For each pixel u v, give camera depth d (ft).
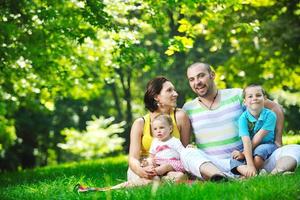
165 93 27.94
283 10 74.69
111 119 135.74
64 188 27.02
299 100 103.60
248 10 72.64
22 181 42.52
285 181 21.04
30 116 117.08
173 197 20.67
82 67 68.90
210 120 27.66
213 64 91.76
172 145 27.12
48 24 55.01
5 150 116.98
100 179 35.68
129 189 23.82
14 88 70.64
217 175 24.25
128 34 48.47
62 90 69.67
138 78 126.52
